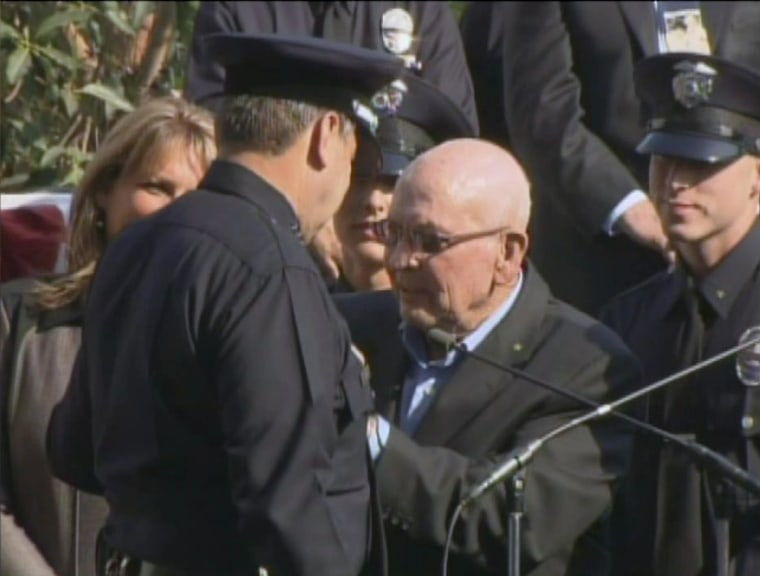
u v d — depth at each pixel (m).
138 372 13.26
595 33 20.58
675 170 16.42
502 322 14.80
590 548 14.94
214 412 13.09
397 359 15.02
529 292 14.94
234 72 13.73
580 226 20.23
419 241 14.55
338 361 13.36
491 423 14.63
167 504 13.26
